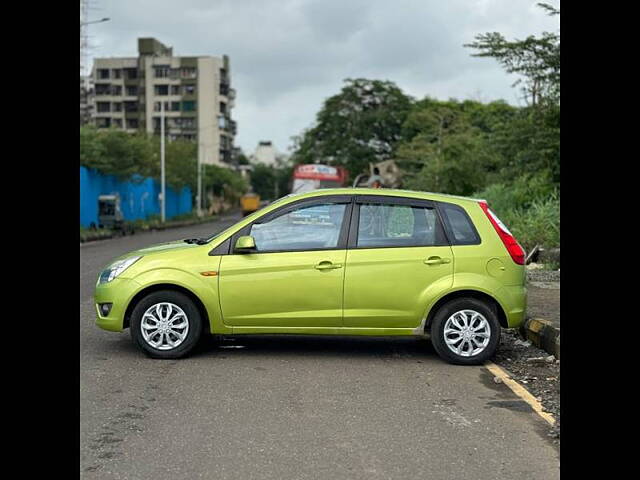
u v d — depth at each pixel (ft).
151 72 345.51
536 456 16.83
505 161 74.28
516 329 31.83
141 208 173.68
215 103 346.54
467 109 155.33
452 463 16.30
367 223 25.68
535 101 66.23
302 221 25.67
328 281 25.07
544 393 22.15
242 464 16.01
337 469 15.80
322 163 193.88
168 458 16.30
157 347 25.40
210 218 230.27
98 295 25.77
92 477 15.19
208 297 25.05
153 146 178.60
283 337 29.89
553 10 60.90
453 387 22.68
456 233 25.72
